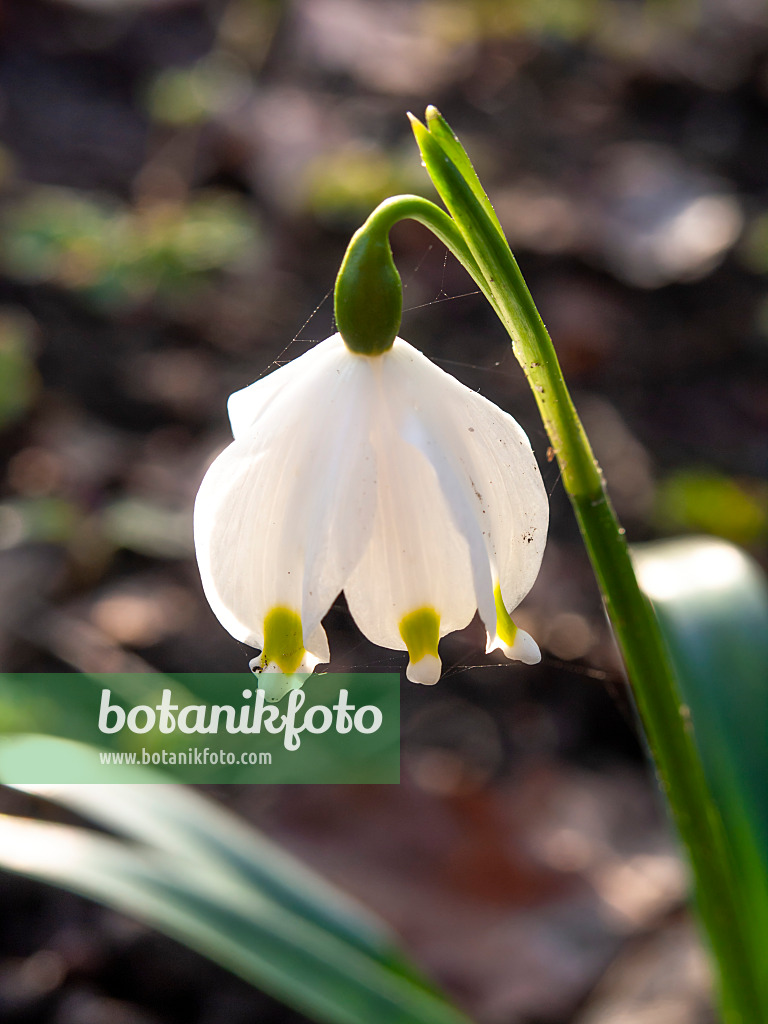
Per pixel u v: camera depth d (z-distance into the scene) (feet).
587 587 1.37
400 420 0.62
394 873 1.02
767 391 1.72
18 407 1.49
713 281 1.93
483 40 2.79
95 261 1.76
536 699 1.24
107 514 1.37
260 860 0.78
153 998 0.92
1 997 0.91
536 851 1.04
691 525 1.44
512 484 0.63
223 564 0.63
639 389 1.72
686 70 2.64
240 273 1.87
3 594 1.25
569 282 1.93
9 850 0.75
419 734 1.19
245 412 0.64
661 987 0.89
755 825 0.74
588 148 2.37
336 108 2.40
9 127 2.17
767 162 2.34
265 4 2.70
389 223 0.62
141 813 0.79
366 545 0.62
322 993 0.73
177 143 2.19
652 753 0.66
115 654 1.20
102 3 2.60
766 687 0.76
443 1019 0.74
